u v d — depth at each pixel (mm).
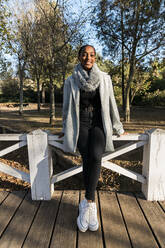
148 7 5660
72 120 1579
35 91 24156
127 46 6887
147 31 5898
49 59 6594
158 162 1883
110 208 1865
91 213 1560
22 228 1621
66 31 6020
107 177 3197
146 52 6434
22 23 6945
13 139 1923
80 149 1603
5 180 3320
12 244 1458
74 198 2051
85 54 1464
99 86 1510
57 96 21484
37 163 1920
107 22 6305
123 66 8305
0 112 12570
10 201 2006
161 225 1641
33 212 1828
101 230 1597
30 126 6488
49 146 1985
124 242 1466
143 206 1895
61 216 1768
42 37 6379
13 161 4289
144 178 2018
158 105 14180
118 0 5770
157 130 1872
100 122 1584
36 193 2002
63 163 3928
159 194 1972
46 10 6148
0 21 5262
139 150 4008
